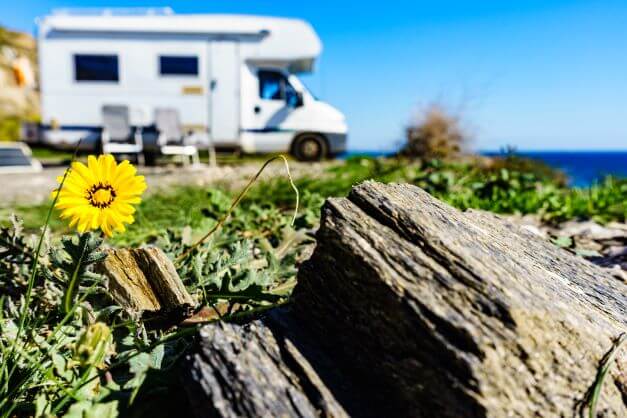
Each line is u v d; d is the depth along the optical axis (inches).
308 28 367.2
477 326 29.3
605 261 82.7
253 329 35.1
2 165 321.1
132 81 358.6
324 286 35.4
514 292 31.7
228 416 29.2
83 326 40.9
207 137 366.9
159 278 45.3
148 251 45.8
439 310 30.0
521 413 28.3
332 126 379.6
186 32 358.6
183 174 259.8
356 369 32.9
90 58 355.9
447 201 130.9
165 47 358.6
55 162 401.4
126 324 40.3
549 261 51.0
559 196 140.6
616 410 31.7
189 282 51.4
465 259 33.0
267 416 29.0
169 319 45.9
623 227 111.3
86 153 368.8
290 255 59.2
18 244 52.1
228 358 31.9
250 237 81.3
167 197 141.3
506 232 56.9
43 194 197.2
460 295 30.9
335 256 35.0
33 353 39.1
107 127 351.3
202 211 89.0
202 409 30.4
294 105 375.9
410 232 35.2
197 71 362.0
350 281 33.8
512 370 28.9
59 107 357.4
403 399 30.4
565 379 30.3
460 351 28.7
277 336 34.9
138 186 38.3
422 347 30.0
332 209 37.7
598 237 98.8
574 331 31.7
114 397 33.9
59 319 43.6
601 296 44.4
